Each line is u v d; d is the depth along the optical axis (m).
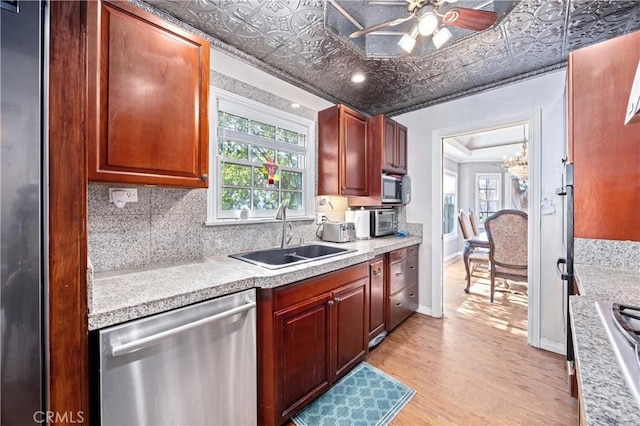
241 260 1.72
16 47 0.72
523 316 2.96
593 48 1.35
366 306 2.09
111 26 1.13
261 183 2.23
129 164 1.18
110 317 0.91
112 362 0.91
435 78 2.42
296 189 2.52
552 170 2.23
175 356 1.07
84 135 0.86
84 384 0.86
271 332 1.39
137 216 1.52
